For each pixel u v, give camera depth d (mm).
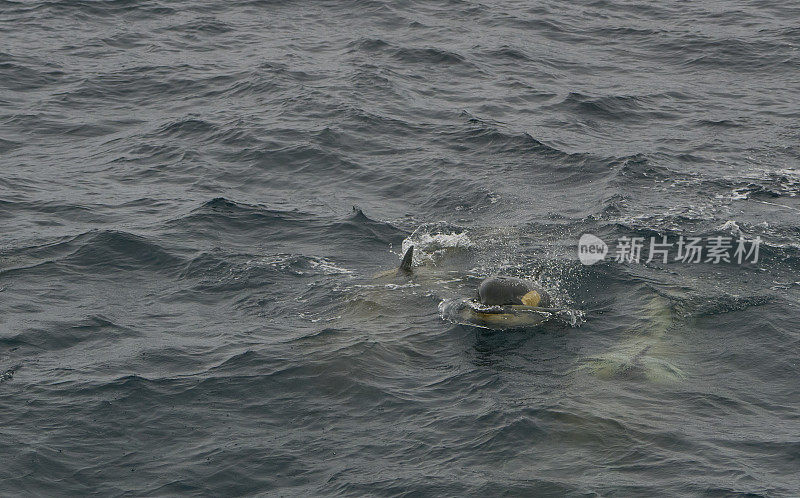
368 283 21828
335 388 16953
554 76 41781
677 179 29172
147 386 16984
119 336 19188
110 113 36562
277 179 29703
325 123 34375
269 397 16703
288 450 15156
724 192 28062
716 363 17938
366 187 29094
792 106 37469
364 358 17922
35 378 17281
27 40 45250
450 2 54469
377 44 45375
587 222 25656
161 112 36594
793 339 18859
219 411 16281
